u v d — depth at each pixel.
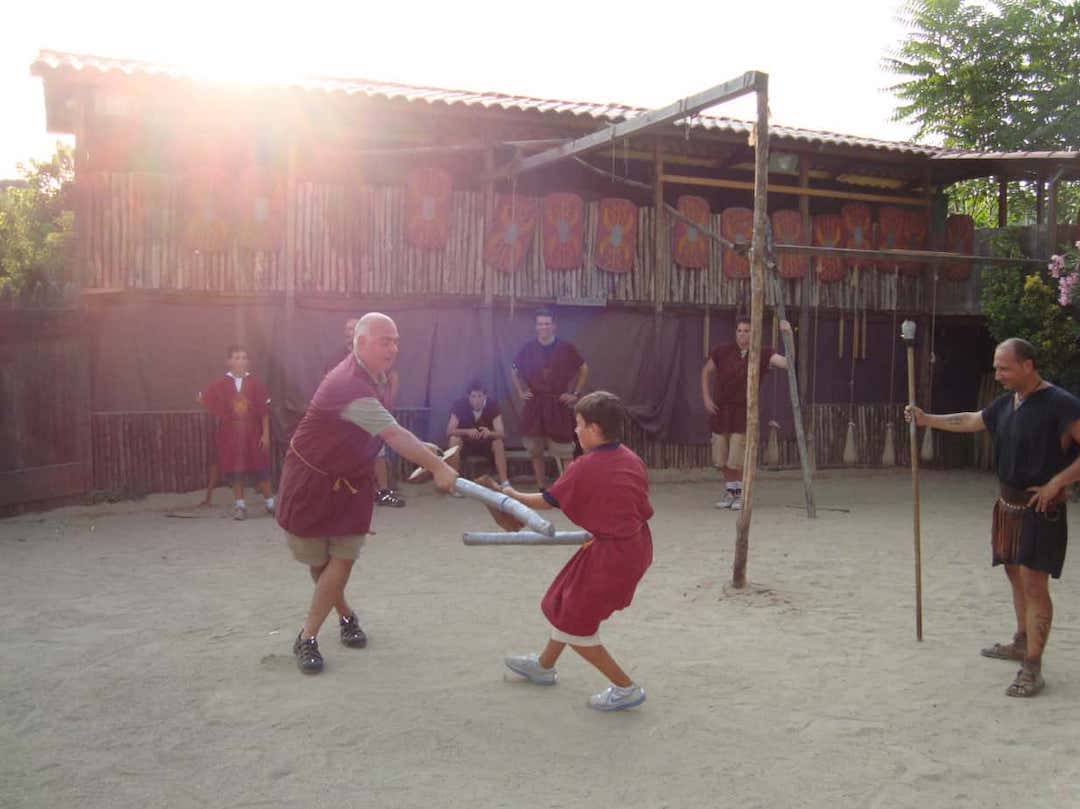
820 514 10.20
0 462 9.24
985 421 5.18
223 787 3.71
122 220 9.97
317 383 10.72
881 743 4.21
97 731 4.21
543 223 11.59
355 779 3.79
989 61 18.66
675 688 4.84
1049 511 4.79
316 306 10.70
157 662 5.12
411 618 6.04
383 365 4.84
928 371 13.67
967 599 6.70
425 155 11.60
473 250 11.30
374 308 10.95
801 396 12.92
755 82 7.06
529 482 11.39
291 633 5.68
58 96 10.17
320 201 10.69
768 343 12.82
